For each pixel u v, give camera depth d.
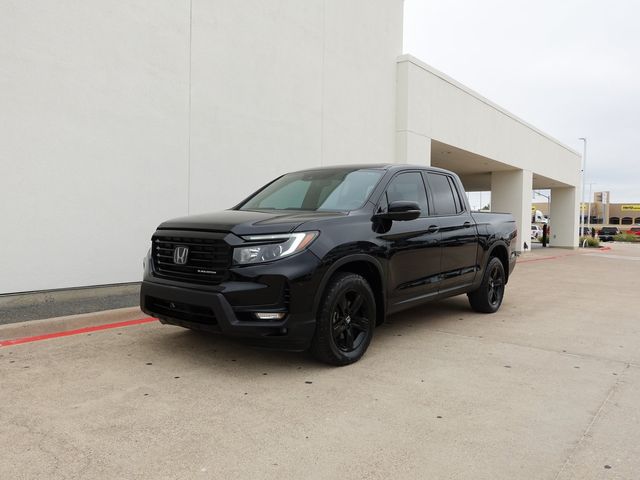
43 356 4.54
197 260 4.16
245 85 9.19
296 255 3.99
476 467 2.75
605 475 2.69
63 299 6.69
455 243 5.95
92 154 7.00
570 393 3.92
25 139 6.33
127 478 2.56
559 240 31.33
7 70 6.14
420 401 3.68
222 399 3.63
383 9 13.25
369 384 4.01
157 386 3.86
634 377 4.35
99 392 3.71
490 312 7.05
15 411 3.35
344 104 11.80
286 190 5.55
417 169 5.79
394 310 5.02
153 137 7.73
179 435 3.05
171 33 7.89
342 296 4.31
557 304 8.23
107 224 7.21
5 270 6.23
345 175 5.40
